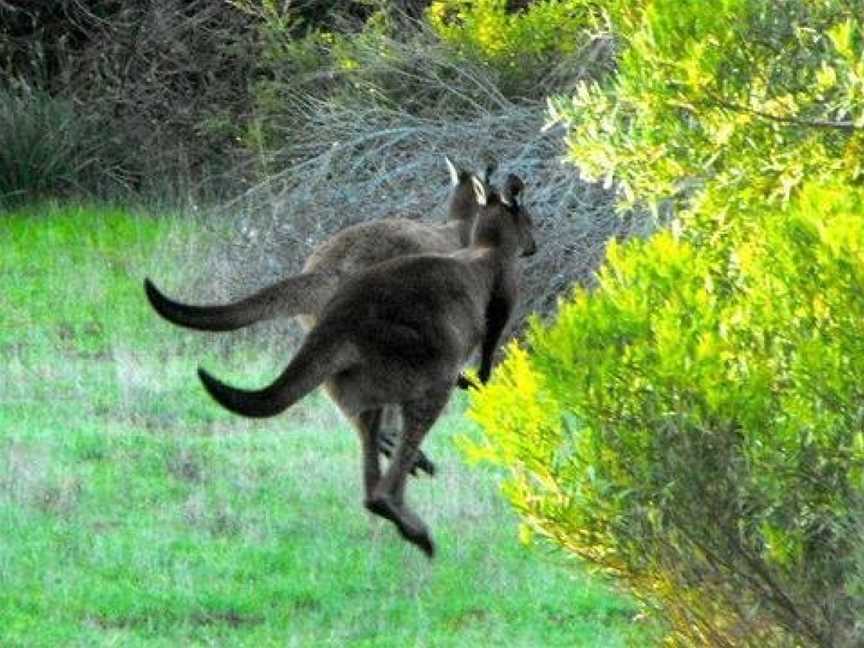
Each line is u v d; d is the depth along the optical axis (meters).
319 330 19.62
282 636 18.39
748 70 15.88
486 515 22.30
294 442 25.58
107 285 35.62
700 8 15.87
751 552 14.08
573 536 14.46
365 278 20.33
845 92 15.45
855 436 13.49
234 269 32.94
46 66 48.41
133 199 44.44
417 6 43.84
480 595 19.69
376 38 38.12
